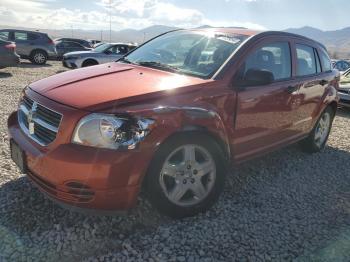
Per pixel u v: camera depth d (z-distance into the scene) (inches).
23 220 127.2
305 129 203.6
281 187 171.8
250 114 154.1
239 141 153.1
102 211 116.6
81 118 113.5
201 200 136.9
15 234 119.6
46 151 117.3
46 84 139.6
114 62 179.5
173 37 184.9
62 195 114.6
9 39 797.9
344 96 394.3
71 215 131.6
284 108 175.6
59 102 120.9
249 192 163.0
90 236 121.3
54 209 134.6
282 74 177.5
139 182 117.3
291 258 118.3
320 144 229.0
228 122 144.7
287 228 135.6
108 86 130.5
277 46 176.4
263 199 157.4
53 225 125.3
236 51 153.6
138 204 140.8
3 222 125.5
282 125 178.1
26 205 136.3
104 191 112.6
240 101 147.3
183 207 132.4
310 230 135.6
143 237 122.8
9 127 143.4
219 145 140.2
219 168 139.1
